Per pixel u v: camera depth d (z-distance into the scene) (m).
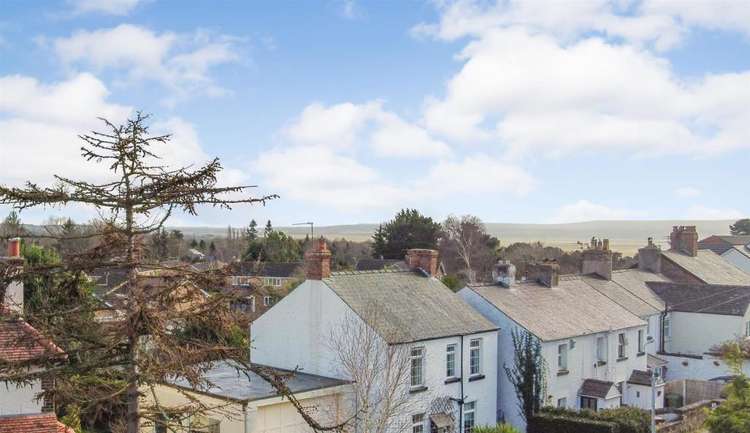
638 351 43.97
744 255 71.38
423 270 37.78
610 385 38.16
